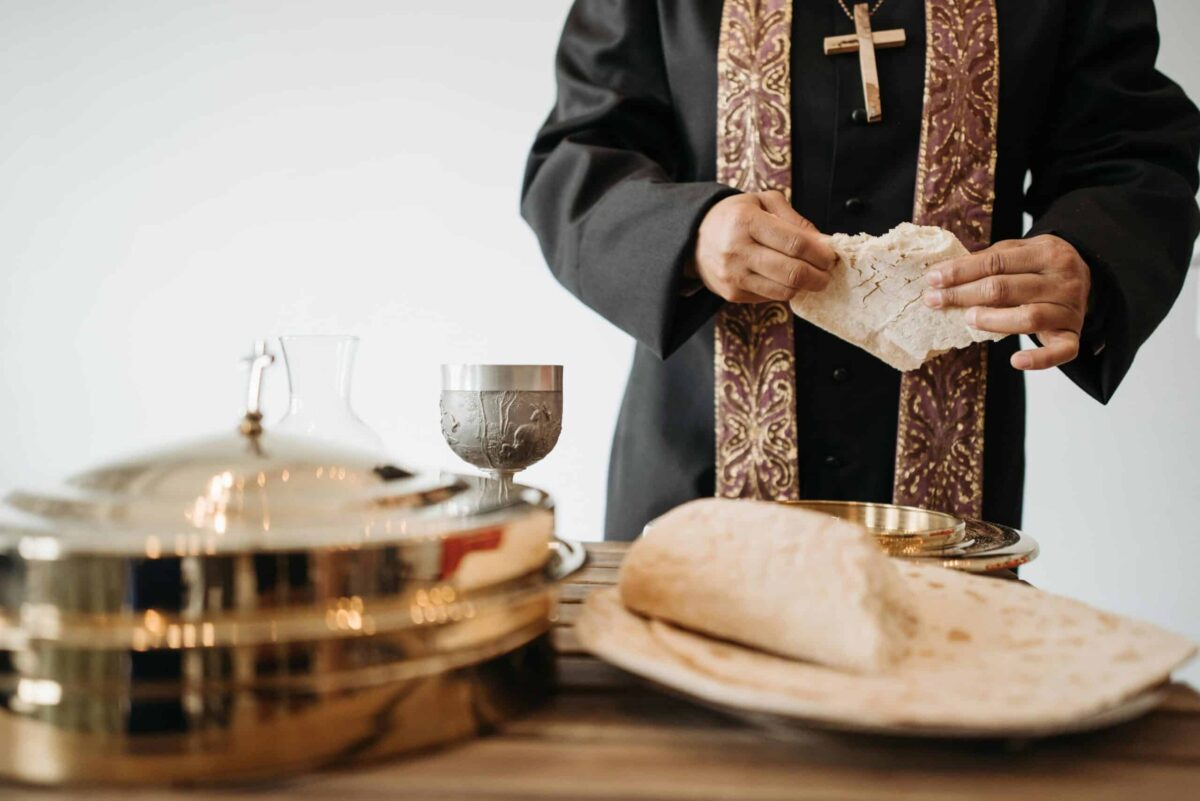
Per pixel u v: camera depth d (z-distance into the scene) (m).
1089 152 1.26
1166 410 2.37
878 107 1.21
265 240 2.90
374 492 0.48
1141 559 2.43
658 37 1.36
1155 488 2.40
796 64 1.25
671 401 1.32
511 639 0.46
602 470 2.79
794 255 1.00
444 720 0.43
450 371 0.93
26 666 0.39
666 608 0.54
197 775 0.38
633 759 0.42
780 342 1.24
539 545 0.50
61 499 0.45
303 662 0.39
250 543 0.40
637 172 1.20
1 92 2.94
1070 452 2.43
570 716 0.47
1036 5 1.23
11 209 2.98
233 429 0.53
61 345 3.01
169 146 2.92
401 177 2.83
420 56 2.79
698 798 0.38
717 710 0.44
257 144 2.88
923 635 0.53
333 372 0.75
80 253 2.98
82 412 3.03
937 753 0.43
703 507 0.57
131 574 0.39
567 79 1.39
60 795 0.37
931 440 1.24
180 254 2.95
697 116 1.31
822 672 0.47
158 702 0.38
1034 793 0.39
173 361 2.99
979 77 1.23
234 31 2.86
